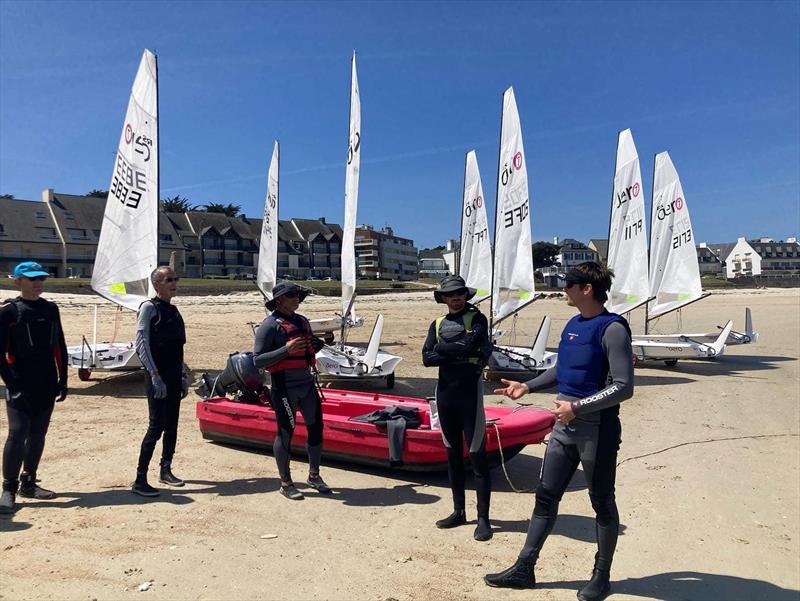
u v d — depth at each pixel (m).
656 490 5.11
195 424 6.96
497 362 9.43
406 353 13.73
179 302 27.56
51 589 3.10
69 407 7.60
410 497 4.70
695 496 4.96
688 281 13.98
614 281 13.06
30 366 4.11
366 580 3.34
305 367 4.61
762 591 3.38
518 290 10.41
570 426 2.98
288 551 3.68
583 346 2.96
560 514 4.48
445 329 3.84
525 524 4.22
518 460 5.91
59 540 3.69
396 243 96.69
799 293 47.53
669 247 14.19
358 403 6.38
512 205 10.39
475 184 13.32
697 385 10.45
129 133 8.91
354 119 10.30
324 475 5.21
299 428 5.46
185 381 4.93
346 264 10.44
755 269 101.25
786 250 103.25
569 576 3.45
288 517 4.21
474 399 3.80
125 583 3.20
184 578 3.28
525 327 20.30
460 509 4.12
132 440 6.09
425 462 5.05
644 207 12.72
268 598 3.11
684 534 4.19
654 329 19.86
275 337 4.48
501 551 3.75
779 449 6.40
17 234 51.00
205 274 65.31
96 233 55.47
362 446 5.24
